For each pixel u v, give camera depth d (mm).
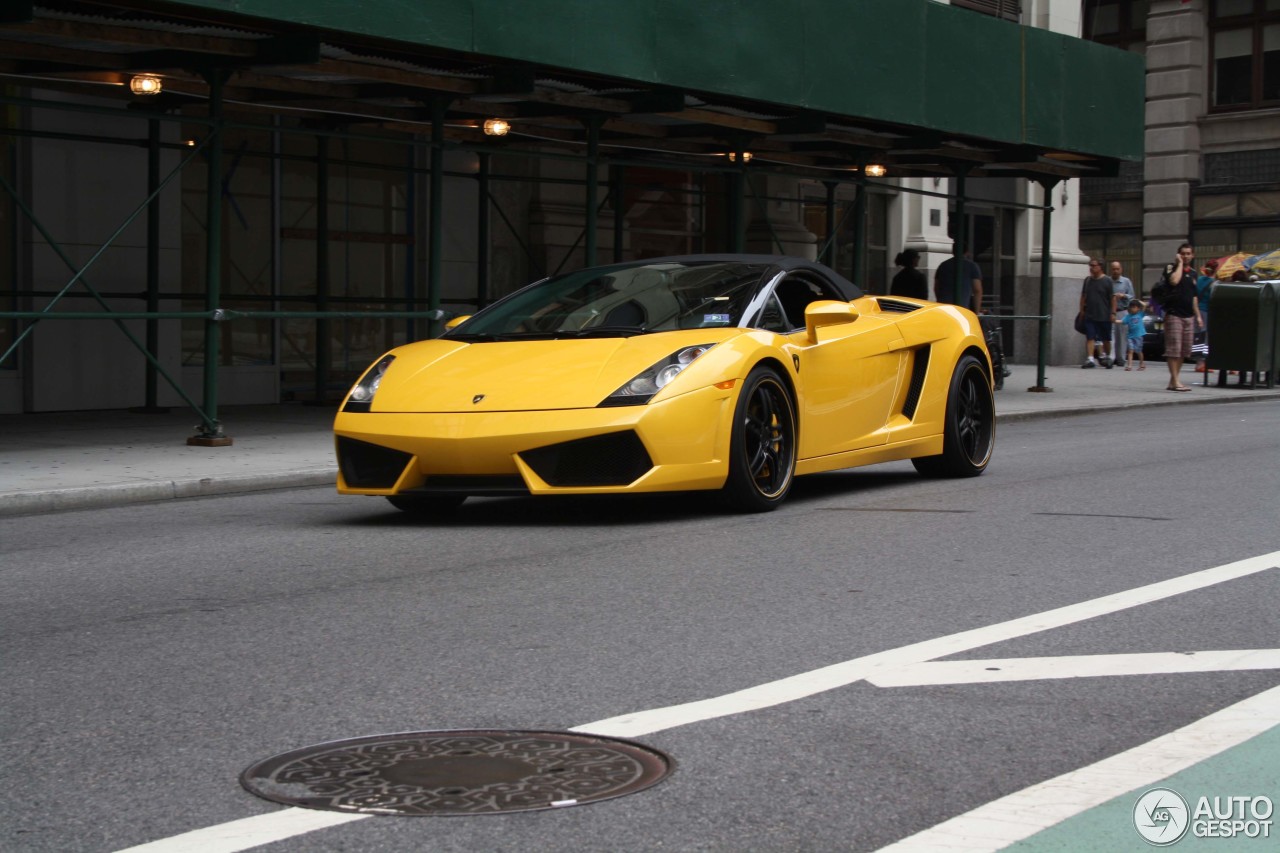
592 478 6562
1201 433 12422
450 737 3479
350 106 12414
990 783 3139
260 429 11391
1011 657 4234
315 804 3010
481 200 14914
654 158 15758
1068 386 19094
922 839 2811
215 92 10039
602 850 2752
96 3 8688
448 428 6590
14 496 7602
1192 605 4957
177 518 7441
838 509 7359
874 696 3820
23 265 12289
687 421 6629
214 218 10094
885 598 5094
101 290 12727
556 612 4895
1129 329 24469
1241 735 3465
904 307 8594
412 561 5957
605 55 11070
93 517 7520
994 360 17453
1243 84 34625
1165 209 35156
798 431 7359
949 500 7723
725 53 12047
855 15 13242
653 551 6102
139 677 4090
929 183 21641
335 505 7902
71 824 2912
